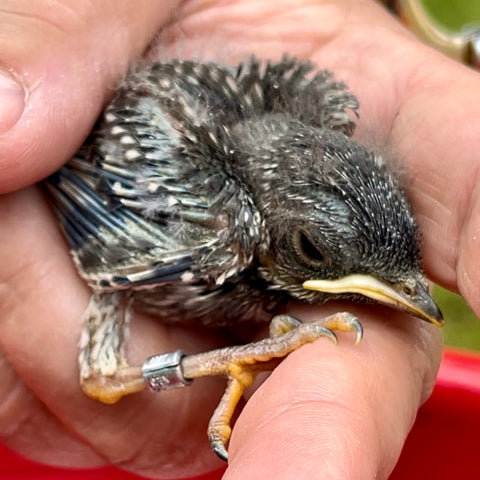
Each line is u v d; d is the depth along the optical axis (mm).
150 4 221
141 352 219
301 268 209
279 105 218
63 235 216
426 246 211
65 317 215
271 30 246
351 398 186
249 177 210
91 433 223
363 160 206
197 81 214
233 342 229
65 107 207
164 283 208
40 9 205
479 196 200
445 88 218
